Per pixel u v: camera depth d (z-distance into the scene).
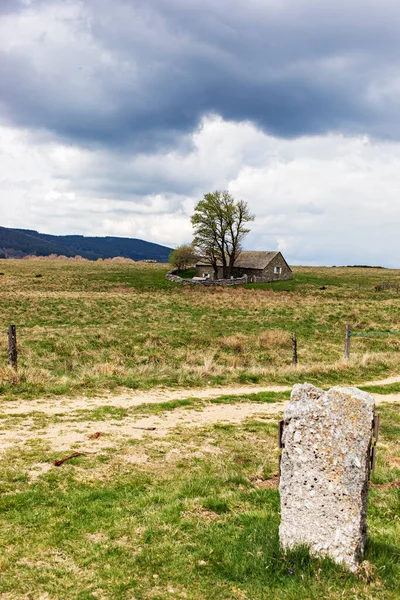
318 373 20.41
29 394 14.48
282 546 5.66
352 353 25.08
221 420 13.12
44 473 8.63
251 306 44.50
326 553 5.45
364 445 5.38
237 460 10.01
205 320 35.19
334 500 5.43
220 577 5.36
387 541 6.20
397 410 15.12
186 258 91.25
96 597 4.99
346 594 5.00
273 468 9.58
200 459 9.92
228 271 85.81
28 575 5.35
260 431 12.17
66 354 21.28
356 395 5.49
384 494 8.00
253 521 6.64
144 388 16.50
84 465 9.16
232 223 82.25
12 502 7.27
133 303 44.47
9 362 16.53
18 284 65.00
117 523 6.65
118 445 10.48
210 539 6.12
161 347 24.11
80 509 7.12
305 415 5.59
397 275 96.19
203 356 22.16
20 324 30.94
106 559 5.71
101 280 76.94
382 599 4.95
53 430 11.29
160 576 5.38
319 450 5.51
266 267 83.88
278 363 22.52
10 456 9.37
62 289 61.78
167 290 65.44
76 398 14.53
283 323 35.06
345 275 95.44
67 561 5.68
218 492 8.08
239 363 21.88
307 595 4.99
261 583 5.21
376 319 38.34
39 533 6.36
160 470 9.20
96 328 28.88
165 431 11.75
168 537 6.21
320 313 40.38
